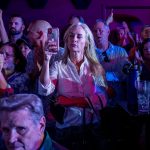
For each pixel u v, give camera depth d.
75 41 2.26
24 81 2.42
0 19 3.64
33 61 2.67
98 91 2.32
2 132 1.42
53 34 2.17
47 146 1.45
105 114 2.17
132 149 2.09
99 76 2.34
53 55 2.38
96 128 2.19
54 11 4.66
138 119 2.08
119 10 4.58
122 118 2.13
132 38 3.88
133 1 4.55
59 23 4.67
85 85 2.27
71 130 2.21
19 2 4.59
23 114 1.35
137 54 2.76
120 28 4.35
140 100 2.13
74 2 4.63
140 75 2.45
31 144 1.39
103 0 4.58
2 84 2.27
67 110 2.21
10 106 1.36
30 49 3.12
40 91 2.15
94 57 2.35
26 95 1.45
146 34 3.02
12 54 2.51
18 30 3.79
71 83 2.26
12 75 2.47
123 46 3.80
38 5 4.61
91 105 2.22
